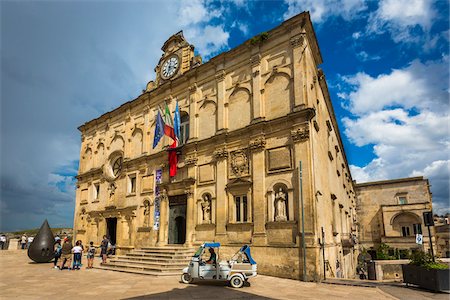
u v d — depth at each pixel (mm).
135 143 29625
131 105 30734
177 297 11641
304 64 19031
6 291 12836
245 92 21688
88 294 12180
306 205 17031
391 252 42375
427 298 11398
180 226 23938
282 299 11414
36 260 23672
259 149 19688
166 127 24297
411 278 13734
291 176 18094
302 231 16781
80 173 36156
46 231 24469
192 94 25078
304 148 17797
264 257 18062
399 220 44375
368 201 49500
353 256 33531
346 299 11438
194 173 23203
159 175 26062
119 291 12852
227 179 21172
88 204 33594
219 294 12312
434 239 41656
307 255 16391
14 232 52281
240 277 14047
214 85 23781
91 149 35344
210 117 23516
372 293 12617
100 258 27859
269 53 20984
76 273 18781
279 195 18312
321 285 14812
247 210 19609
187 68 26938
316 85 22156
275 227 18078
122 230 28219
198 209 22312
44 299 11242
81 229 33656
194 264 14742
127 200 28531
